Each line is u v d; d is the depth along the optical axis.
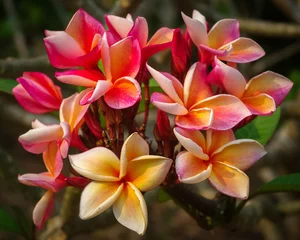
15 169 0.88
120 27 0.61
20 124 1.21
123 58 0.58
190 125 0.56
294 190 0.75
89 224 0.87
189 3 1.14
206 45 0.61
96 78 0.59
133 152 0.57
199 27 0.61
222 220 0.73
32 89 0.64
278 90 0.61
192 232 1.98
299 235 1.37
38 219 0.61
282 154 1.23
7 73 0.87
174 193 0.68
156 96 0.57
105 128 0.67
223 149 0.58
